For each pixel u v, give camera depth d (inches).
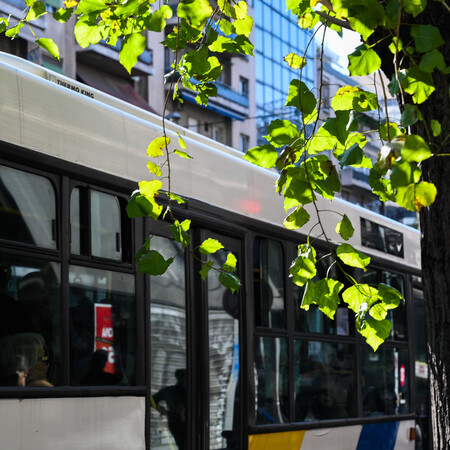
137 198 191.6
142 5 169.5
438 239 188.4
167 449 267.3
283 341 337.7
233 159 319.0
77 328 228.5
